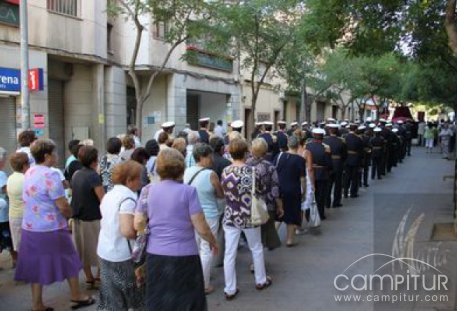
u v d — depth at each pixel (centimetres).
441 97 3188
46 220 567
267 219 650
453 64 1878
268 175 703
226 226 634
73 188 651
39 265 567
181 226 437
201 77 2538
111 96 1988
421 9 1088
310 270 731
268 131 1570
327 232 973
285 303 606
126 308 498
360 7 1111
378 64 3759
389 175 1927
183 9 1478
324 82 3444
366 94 4559
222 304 610
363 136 1595
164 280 432
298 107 4131
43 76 1569
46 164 577
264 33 1969
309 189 949
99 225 651
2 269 761
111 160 773
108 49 1986
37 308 582
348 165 1399
